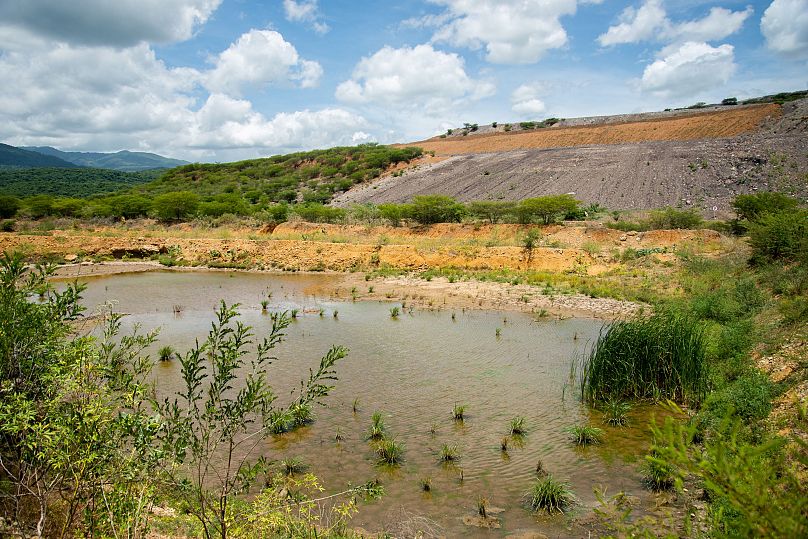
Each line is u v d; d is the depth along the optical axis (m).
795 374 8.53
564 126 119.94
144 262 31.83
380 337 14.78
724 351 11.18
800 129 62.69
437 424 8.84
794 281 14.35
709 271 21.34
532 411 9.44
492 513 6.26
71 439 3.36
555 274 24.83
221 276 27.30
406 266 27.78
